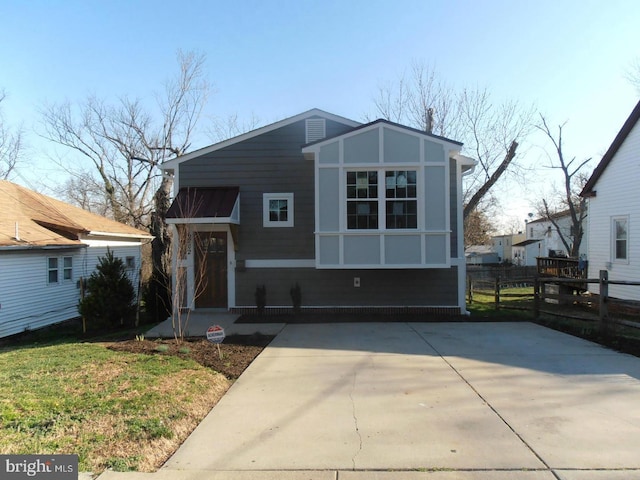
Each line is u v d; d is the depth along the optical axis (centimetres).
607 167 1372
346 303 1065
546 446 336
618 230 1332
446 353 656
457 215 1062
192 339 778
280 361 618
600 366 573
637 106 1207
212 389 484
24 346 861
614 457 317
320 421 394
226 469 308
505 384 496
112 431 358
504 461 313
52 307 1334
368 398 455
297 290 1070
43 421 373
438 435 359
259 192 1085
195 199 1044
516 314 1066
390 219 980
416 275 1061
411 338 773
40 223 1398
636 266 1240
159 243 1880
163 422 380
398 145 980
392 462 314
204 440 356
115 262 1070
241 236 1083
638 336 759
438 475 295
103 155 2561
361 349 691
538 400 441
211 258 1093
